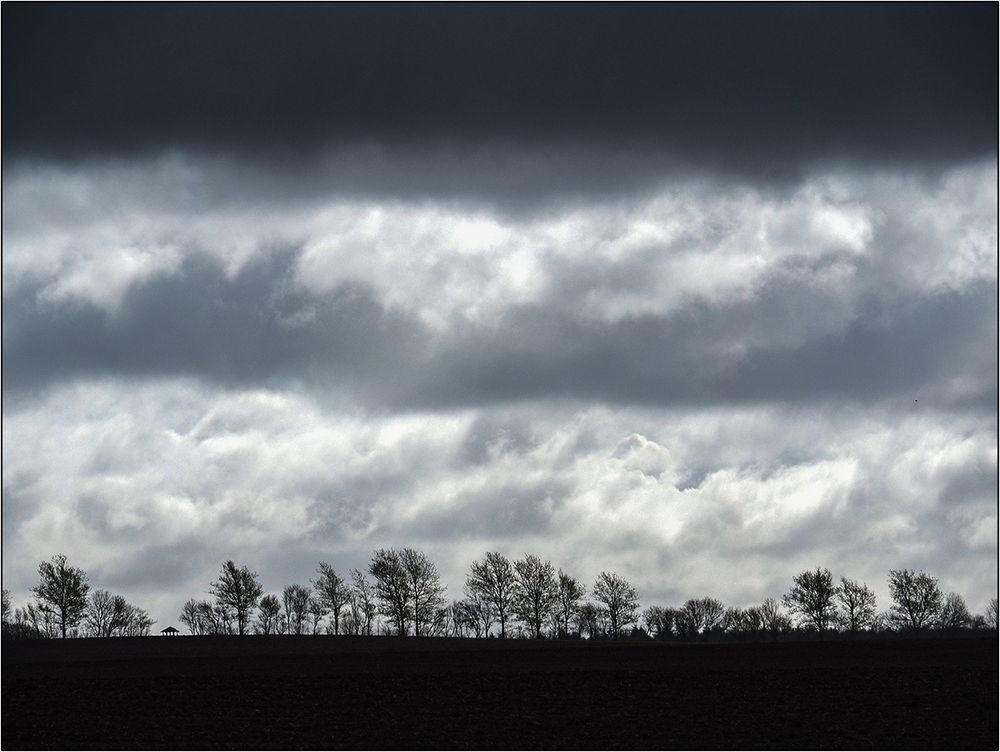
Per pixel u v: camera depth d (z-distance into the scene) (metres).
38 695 83.81
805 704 76.06
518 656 116.50
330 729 69.81
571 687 85.25
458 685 87.06
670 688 83.94
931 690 80.31
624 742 65.38
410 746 64.88
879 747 63.34
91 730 69.88
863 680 85.88
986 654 104.50
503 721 71.94
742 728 68.75
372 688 86.00
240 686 87.75
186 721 72.62
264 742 66.19
